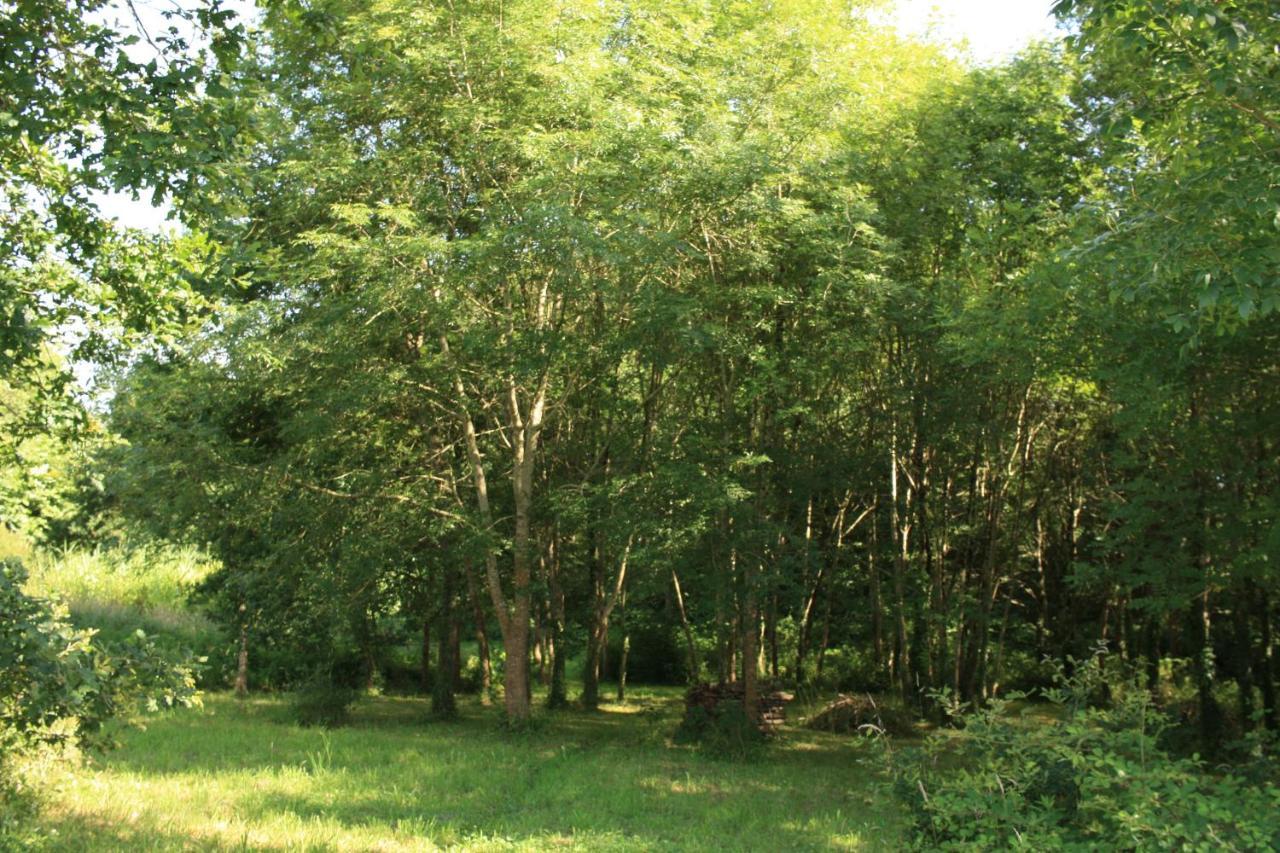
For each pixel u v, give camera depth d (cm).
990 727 664
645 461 1750
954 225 1645
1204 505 1170
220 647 2455
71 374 1090
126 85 818
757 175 1422
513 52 1524
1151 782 548
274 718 1831
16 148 967
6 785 815
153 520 1777
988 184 1622
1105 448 1789
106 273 1048
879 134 1631
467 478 1923
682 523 1544
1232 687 1814
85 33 838
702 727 1695
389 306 1508
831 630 2703
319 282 1605
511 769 1335
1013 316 1169
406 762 1352
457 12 1547
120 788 1029
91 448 1645
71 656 682
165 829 854
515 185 1517
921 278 1677
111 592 2844
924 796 639
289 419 1720
